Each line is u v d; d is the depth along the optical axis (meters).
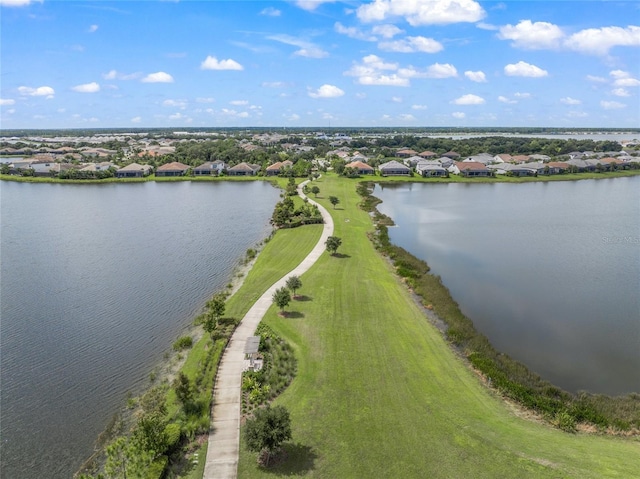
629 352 40.09
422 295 50.19
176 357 37.03
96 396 32.12
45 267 59.97
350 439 26.81
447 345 39.38
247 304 46.00
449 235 78.69
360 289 50.66
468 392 32.28
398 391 31.78
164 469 24.45
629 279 57.75
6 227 82.00
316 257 61.94
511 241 75.19
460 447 26.20
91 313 45.75
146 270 59.00
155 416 26.42
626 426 28.77
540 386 34.00
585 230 83.00
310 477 24.03
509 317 46.56
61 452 26.80
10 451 26.83
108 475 23.75
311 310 44.75
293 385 32.28
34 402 31.41
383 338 39.53
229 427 28.05
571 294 52.78
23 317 44.81
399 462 25.00
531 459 25.25
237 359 35.66
